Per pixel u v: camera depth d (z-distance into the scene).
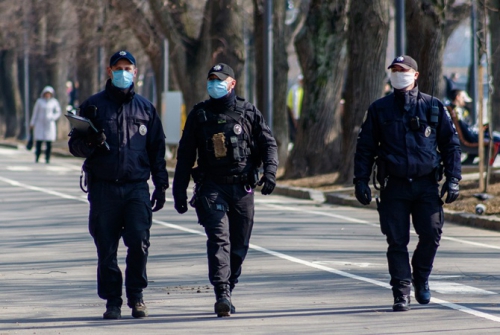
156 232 46.62
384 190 27.94
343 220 54.06
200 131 27.36
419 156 27.56
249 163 27.56
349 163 74.31
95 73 149.25
